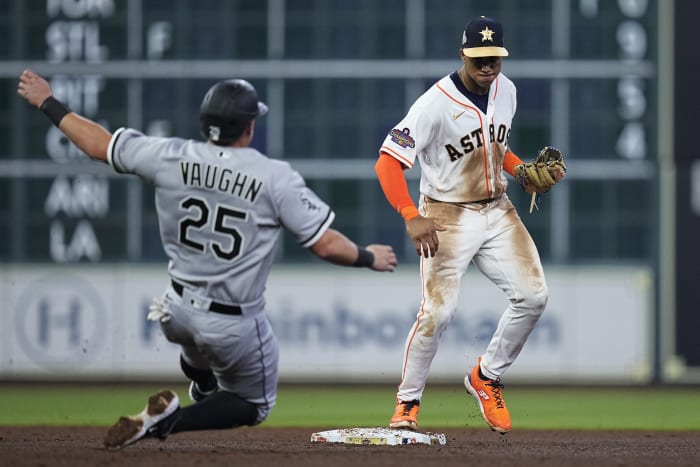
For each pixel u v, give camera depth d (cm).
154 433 1520
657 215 4388
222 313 1501
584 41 4306
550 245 4412
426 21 4297
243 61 4322
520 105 4322
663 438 2308
